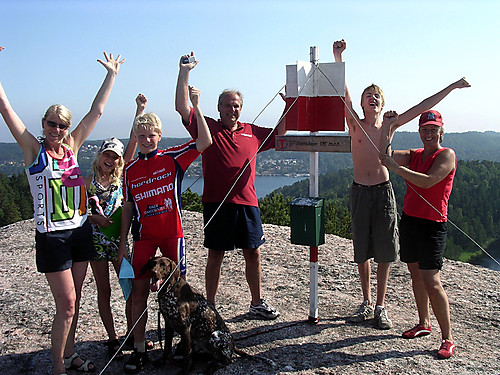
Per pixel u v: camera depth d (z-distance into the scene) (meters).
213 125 4.88
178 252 4.17
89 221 4.02
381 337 4.73
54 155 3.75
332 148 4.62
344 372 3.94
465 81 4.64
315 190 4.85
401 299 6.13
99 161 4.25
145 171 4.12
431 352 4.37
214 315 4.07
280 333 4.84
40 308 5.73
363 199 5.02
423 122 4.46
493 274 7.29
